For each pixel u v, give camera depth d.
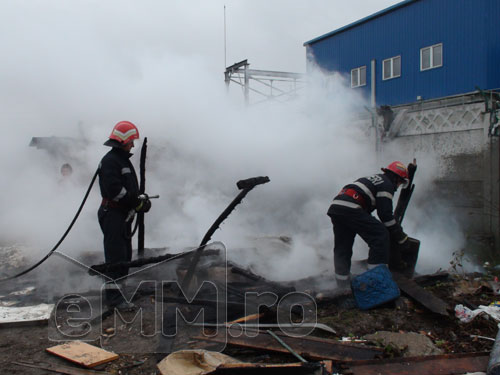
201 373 2.67
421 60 12.82
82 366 2.89
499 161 6.93
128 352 3.09
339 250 4.39
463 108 7.46
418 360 2.84
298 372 2.62
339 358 2.89
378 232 4.12
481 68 11.49
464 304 3.95
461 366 2.78
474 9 11.63
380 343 3.12
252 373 2.65
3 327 3.56
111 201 3.96
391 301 3.84
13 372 2.85
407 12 13.10
